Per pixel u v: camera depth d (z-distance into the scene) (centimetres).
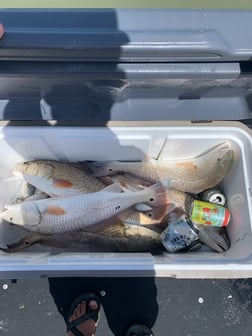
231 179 87
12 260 73
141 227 89
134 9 56
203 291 95
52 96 74
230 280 95
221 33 56
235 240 83
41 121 79
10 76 62
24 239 87
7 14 55
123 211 89
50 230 87
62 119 77
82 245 89
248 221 77
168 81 64
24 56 58
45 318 93
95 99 74
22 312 93
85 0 68
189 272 72
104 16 56
